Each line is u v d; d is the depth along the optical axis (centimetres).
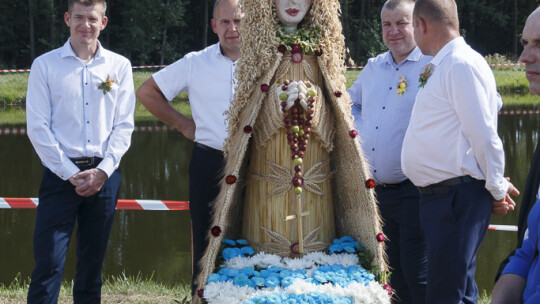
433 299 330
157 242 700
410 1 407
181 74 418
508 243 667
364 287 291
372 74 423
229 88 407
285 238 311
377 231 309
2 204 515
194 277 407
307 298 280
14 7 3956
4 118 1877
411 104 402
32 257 654
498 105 354
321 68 307
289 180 309
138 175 1052
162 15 4041
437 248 327
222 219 300
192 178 411
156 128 1680
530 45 270
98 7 393
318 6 306
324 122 311
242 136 302
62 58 389
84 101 389
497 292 213
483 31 4472
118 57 407
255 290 291
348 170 316
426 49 342
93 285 396
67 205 379
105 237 394
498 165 318
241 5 310
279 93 300
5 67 3822
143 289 505
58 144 379
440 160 326
